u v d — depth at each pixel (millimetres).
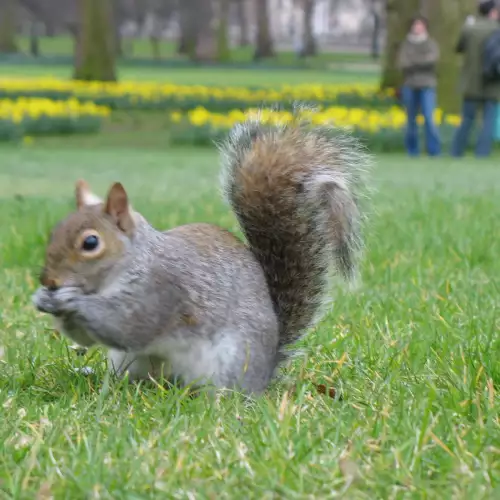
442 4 38688
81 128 35031
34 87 43812
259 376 6820
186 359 6691
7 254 12453
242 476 5352
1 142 33156
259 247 7289
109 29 49969
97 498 5051
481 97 29672
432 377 7320
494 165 27516
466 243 13219
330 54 134500
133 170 25250
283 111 7555
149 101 40156
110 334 6465
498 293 10398
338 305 9766
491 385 6758
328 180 7152
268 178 7207
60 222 6500
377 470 5391
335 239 7246
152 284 6512
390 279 11039
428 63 30000
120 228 6480
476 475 5242
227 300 6750
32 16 119875
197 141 33594
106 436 6031
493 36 29203
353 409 6617
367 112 40312
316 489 5211
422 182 22516
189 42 108062
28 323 9266
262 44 113562
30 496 5094
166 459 5562
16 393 6945
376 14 128625
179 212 16109
